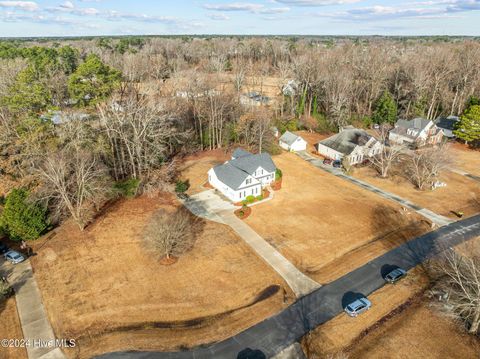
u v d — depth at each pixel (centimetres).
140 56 11394
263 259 3572
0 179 4066
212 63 11906
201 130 6712
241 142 7044
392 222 4278
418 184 5216
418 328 2739
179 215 4328
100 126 5075
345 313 2877
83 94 5784
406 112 8488
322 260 3566
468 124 6762
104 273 3356
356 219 4344
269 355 2497
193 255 3625
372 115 8519
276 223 4238
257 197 4819
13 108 4800
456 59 9888
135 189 4772
